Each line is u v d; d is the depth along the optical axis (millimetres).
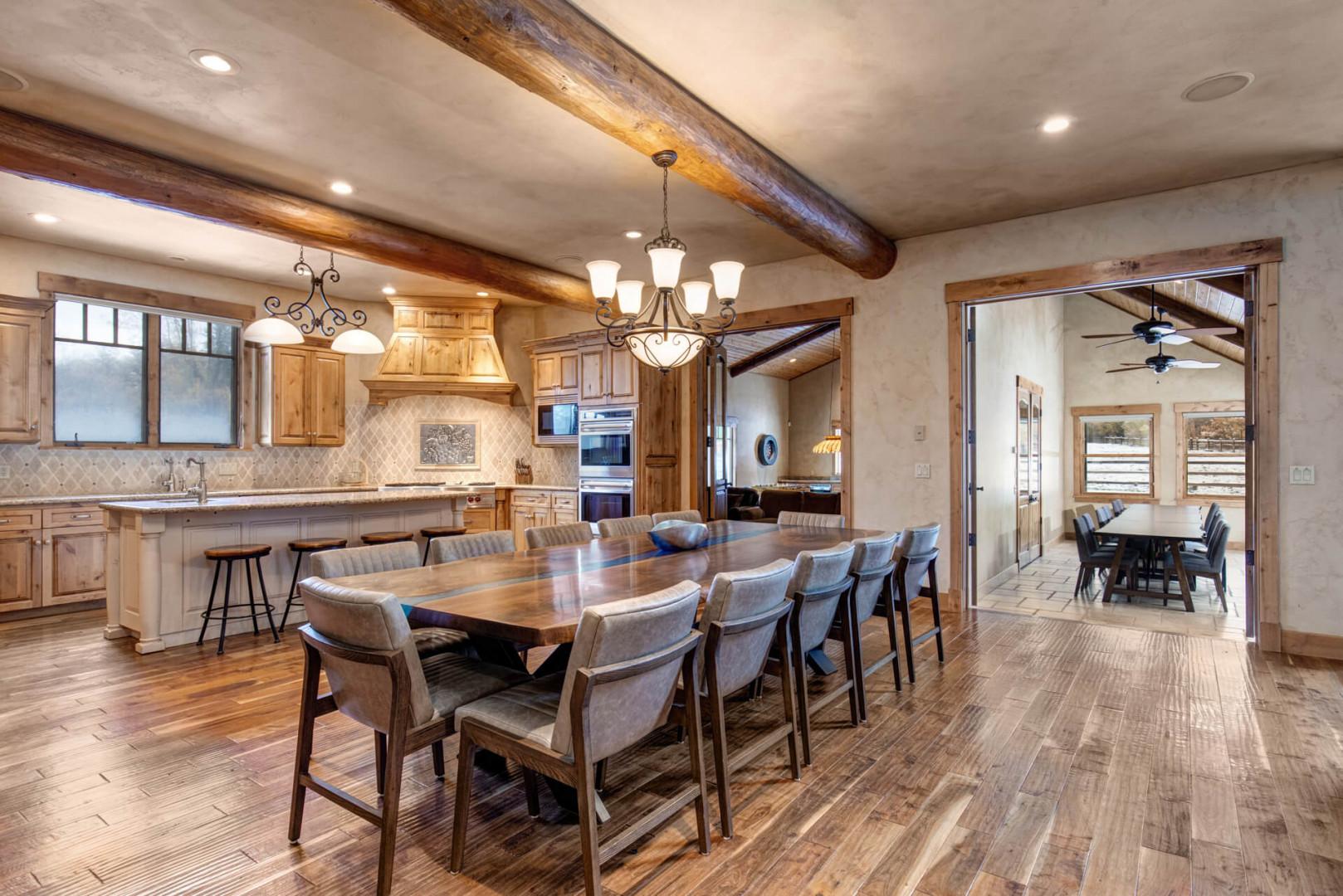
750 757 2270
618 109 2744
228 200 3898
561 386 6957
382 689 1866
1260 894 1826
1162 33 2604
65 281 5348
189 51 2723
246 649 4094
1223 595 5270
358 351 5102
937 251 5035
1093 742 2777
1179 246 4195
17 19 2506
